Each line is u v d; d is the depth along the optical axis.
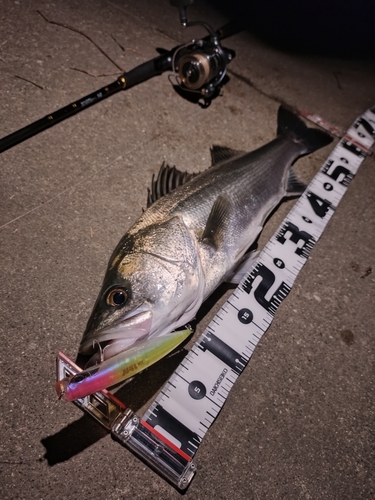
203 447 0.36
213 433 0.36
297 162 0.58
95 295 0.41
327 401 0.40
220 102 0.62
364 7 0.94
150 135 0.55
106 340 0.33
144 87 0.60
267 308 0.43
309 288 0.47
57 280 0.41
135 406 0.36
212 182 0.44
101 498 0.32
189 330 0.34
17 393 0.35
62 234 0.44
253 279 0.44
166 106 0.59
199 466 0.35
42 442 0.33
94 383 0.28
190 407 0.36
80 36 0.63
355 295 0.47
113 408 0.34
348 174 0.57
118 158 0.52
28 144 0.49
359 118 0.65
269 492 0.35
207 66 0.54
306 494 0.35
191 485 0.34
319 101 0.68
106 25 0.66
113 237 0.45
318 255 0.49
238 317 0.42
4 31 0.59
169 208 0.40
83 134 0.52
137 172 0.51
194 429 0.35
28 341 0.37
